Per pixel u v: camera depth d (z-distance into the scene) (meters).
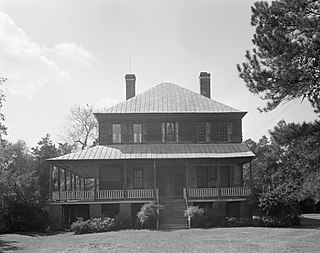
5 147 43.44
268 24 20.73
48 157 54.34
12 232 36.81
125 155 41.66
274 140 21.39
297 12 20.47
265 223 37.47
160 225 36.69
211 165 45.06
